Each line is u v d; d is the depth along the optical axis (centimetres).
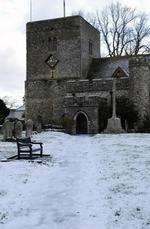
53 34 4756
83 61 4681
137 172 1273
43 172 1334
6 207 911
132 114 3822
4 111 4241
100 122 3816
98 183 1142
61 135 3097
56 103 4606
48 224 793
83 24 4731
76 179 1209
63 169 1401
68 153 1903
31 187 1105
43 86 4709
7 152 1986
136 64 3981
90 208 889
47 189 1081
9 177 1237
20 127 2867
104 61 4875
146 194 987
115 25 6100
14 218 832
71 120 3912
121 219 804
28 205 927
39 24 4825
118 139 2481
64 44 4700
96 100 3825
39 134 3170
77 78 4588
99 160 1598
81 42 4638
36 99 4741
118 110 3788
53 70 4734
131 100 3984
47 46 4784
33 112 4750
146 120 3781
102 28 6138
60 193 1034
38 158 1705
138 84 3966
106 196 989
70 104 3944
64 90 4572
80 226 772
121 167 1389
